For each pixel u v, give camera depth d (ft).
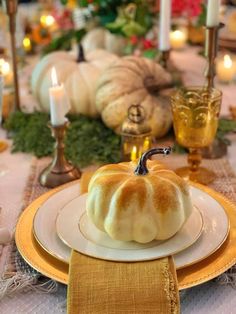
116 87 2.82
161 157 2.57
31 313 1.58
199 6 4.21
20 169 2.59
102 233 1.72
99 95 2.86
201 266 1.61
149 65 3.00
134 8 3.93
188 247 1.67
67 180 2.37
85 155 2.62
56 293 1.65
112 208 1.64
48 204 1.91
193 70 4.21
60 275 1.58
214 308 1.58
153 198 1.64
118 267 1.54
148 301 1.46
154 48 4.07
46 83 3.12
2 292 1.62
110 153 2.63
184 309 1.57
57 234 1.73
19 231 1.80
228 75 3.84
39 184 2.41
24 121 3.02
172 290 1.47
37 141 2.79
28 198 2.27
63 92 2.35
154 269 1.53
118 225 1.63
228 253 1.67
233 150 2.78
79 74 3.12
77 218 1.81
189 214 1.73
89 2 3.94
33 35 4.93
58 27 4.81
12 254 1.81
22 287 1.64
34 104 3.51
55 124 2.35
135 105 2.45
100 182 1.70
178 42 4.84
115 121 2.80
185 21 5.32
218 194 2.03
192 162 2.45
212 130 2.36
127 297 1.46
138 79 2.89
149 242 1.67
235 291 1.65
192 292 1.64
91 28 4.24
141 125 2.41
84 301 1.46
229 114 3.23
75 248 1.63
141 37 4.07
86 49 4.22
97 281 1.50
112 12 4.01
